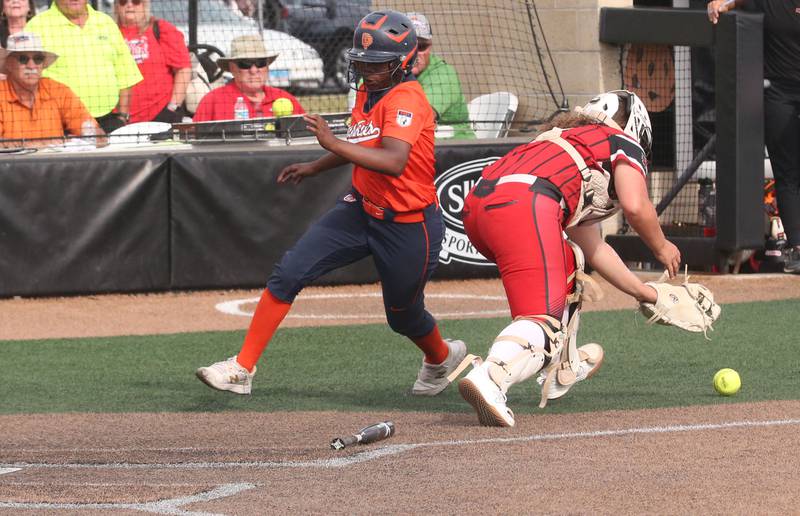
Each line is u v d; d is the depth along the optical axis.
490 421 19.17
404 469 16.59
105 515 14.71
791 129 38.25
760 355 26.41
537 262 19.30
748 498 14.73
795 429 18.61
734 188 38.09
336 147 20.12
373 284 39.16
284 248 37.94
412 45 20.95
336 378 25.30
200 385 24.75
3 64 38.41
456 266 39.41
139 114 44.34
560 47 42.94
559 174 19.48
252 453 18.08
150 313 34.50
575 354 21.45
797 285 37.25
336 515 14.42
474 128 43.03
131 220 37.00
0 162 36.06
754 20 37.47
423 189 21.64
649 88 42.62
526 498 14.91
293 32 60.38
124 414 21.69
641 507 14.42
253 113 42.94
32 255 36.41
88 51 41.88
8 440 19.55
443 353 22.98
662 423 19.30
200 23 59.16
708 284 37.91
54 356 28.23
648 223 19.78
